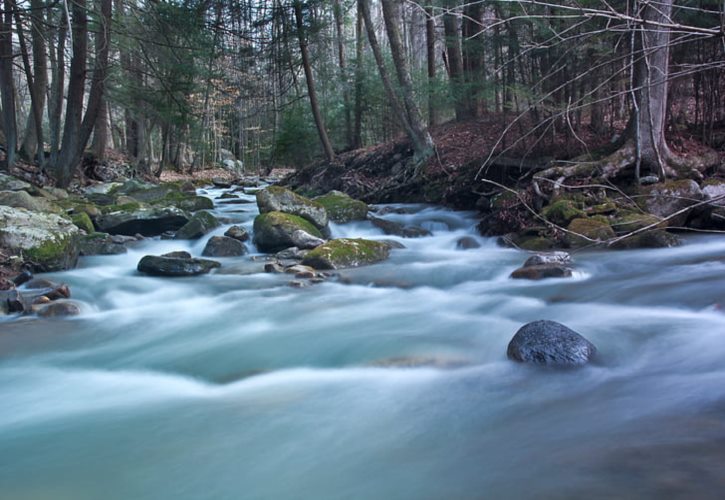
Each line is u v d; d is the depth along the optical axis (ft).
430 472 11.45
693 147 42.96
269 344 20.89
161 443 13.44
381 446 12.77
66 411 15.51
